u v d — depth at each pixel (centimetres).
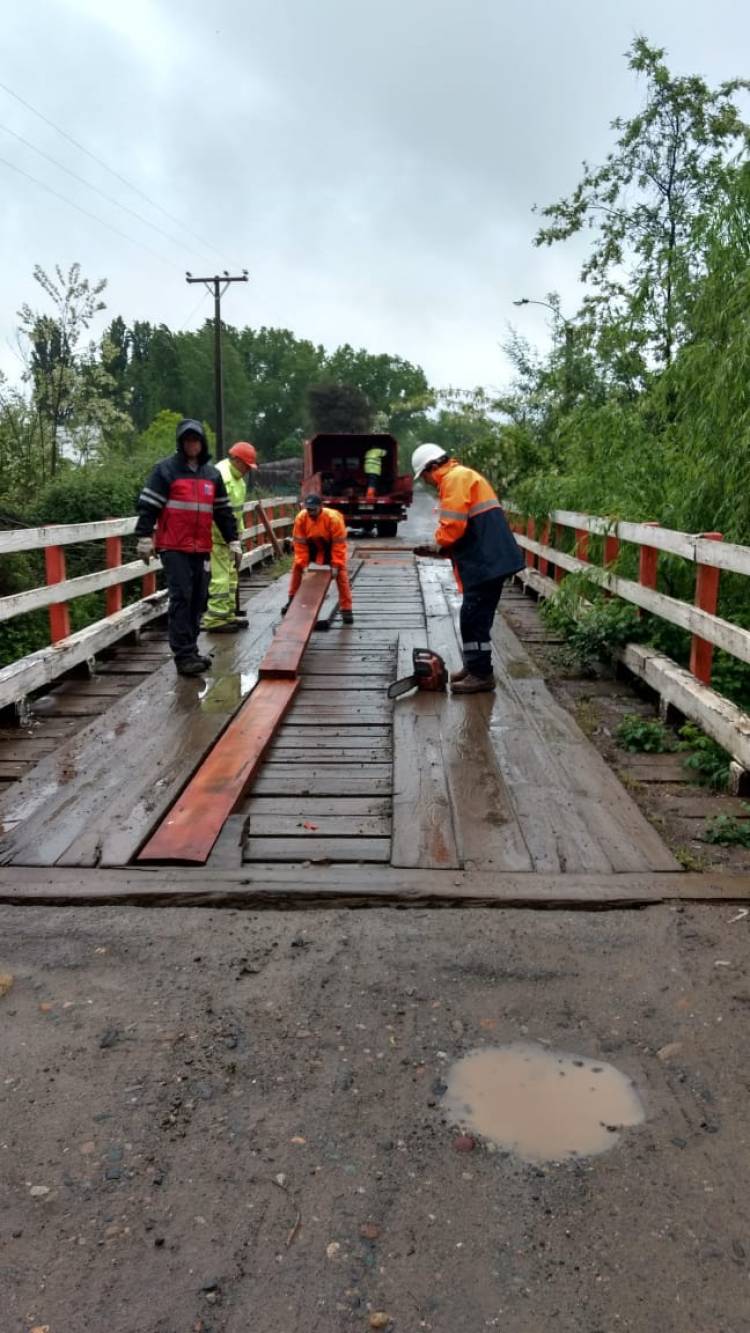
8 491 1480
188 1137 240
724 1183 224
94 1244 208
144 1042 279
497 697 652
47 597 647
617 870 384
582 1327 188
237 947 332
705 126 1529
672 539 605
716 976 311
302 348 10200
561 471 1345
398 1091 257
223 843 410
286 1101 253
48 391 1866
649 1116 247
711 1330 187
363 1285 198
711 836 416
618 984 307
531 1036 281
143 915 355
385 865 390
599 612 741
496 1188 223
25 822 432
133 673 738
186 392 8312
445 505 636
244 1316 191
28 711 624
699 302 724
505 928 344
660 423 927
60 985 310
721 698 524
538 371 1912
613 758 535
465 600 653
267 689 655
